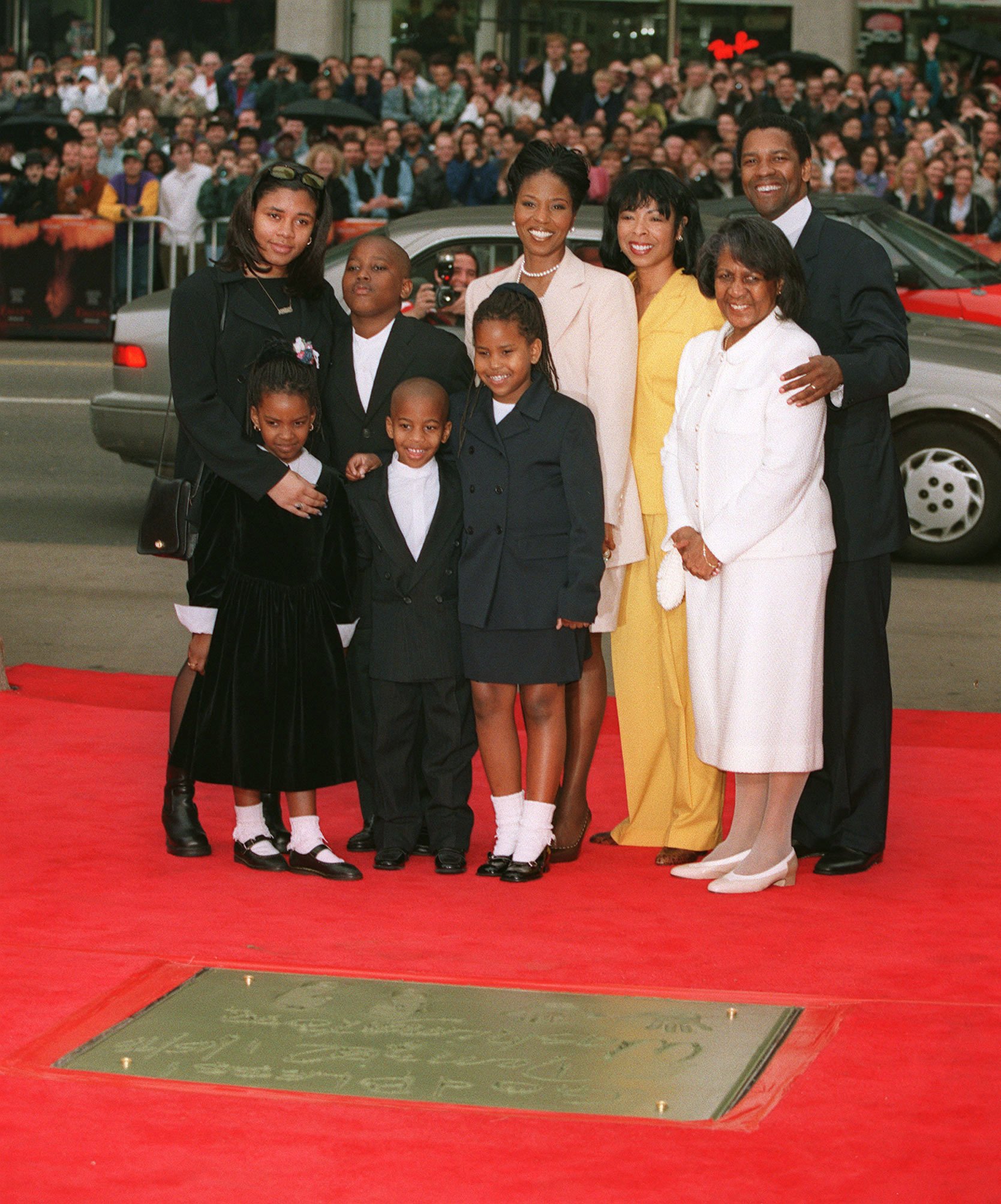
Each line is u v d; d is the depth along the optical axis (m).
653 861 5.76
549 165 5.65
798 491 5.26
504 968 4.64
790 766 5.30
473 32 26.34
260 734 5.36
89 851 5.68
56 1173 3.44
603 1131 3.64
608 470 5.64
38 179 21.36
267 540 5.41
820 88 21.81
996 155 18.39
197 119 22.34
